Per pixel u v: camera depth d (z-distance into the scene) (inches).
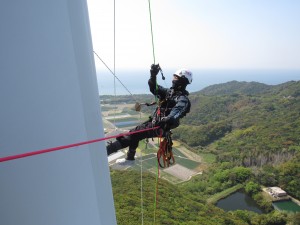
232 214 1994.3
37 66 61.9
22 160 60.3
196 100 6815.9
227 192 2532.0
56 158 65.3
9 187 59.4
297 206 2281.0
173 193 1984.5
